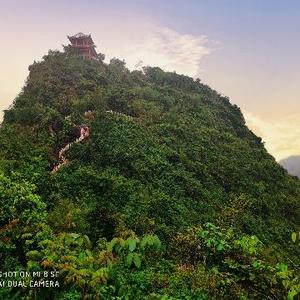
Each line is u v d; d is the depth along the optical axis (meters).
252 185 50.94
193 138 57.34
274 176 60.88
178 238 16.86
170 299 11.16
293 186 61.44
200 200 40.47
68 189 31.44
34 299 6.24
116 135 44.84
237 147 63.25
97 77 70.50
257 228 37.94
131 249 6.00
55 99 55.94
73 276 6.23
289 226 45.75
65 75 65.56
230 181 49.41
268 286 8.52
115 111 59.53
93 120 48.28
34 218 16.95
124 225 25.64
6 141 37.88
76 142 42.94
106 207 29.34
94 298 6.27
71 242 6.96
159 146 48.16
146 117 59.47
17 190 19.00
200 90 97.44
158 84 96.06
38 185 28.06
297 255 39.66
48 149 40.03
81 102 54.12
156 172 41.38
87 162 39.09
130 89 72.31
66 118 49.81
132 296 10.75
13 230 13.80
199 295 12.43
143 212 30.34
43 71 65.94
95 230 24.77
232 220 32.84
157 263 16.84
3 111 49.62
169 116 62.31
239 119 96.69
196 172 46.62
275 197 52.28
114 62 93.19
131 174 39.03
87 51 84.25
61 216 22.42
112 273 6.97
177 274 14.71
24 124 46.84
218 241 9.73
